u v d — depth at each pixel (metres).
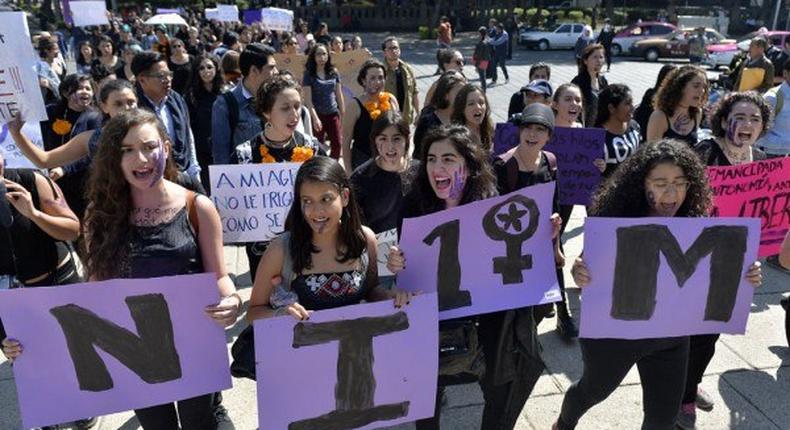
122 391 2.29
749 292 2.61
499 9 40.81
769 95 5.11
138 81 4.30
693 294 2.58
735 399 3.53
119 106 3.73
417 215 2.68
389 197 3.36
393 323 2.39
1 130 4.26
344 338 2.35
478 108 4.16
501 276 2.63
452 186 2.58
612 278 2.56
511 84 17.55
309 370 2.35
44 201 2.66
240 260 5.55
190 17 27.05
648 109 5.14
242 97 4.32
